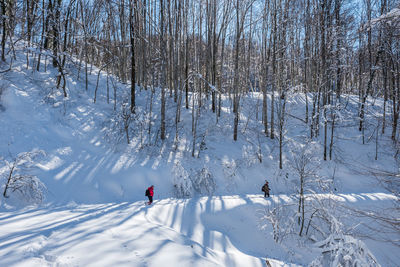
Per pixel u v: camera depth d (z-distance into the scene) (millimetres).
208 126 21828
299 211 12531
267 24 22406
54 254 5723
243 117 24734
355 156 19422
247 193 16109
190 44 26469
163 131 19422
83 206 12000
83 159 15359
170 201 13688
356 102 25641
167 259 6469
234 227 12242
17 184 11484
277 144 20906
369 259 5605
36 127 15656
